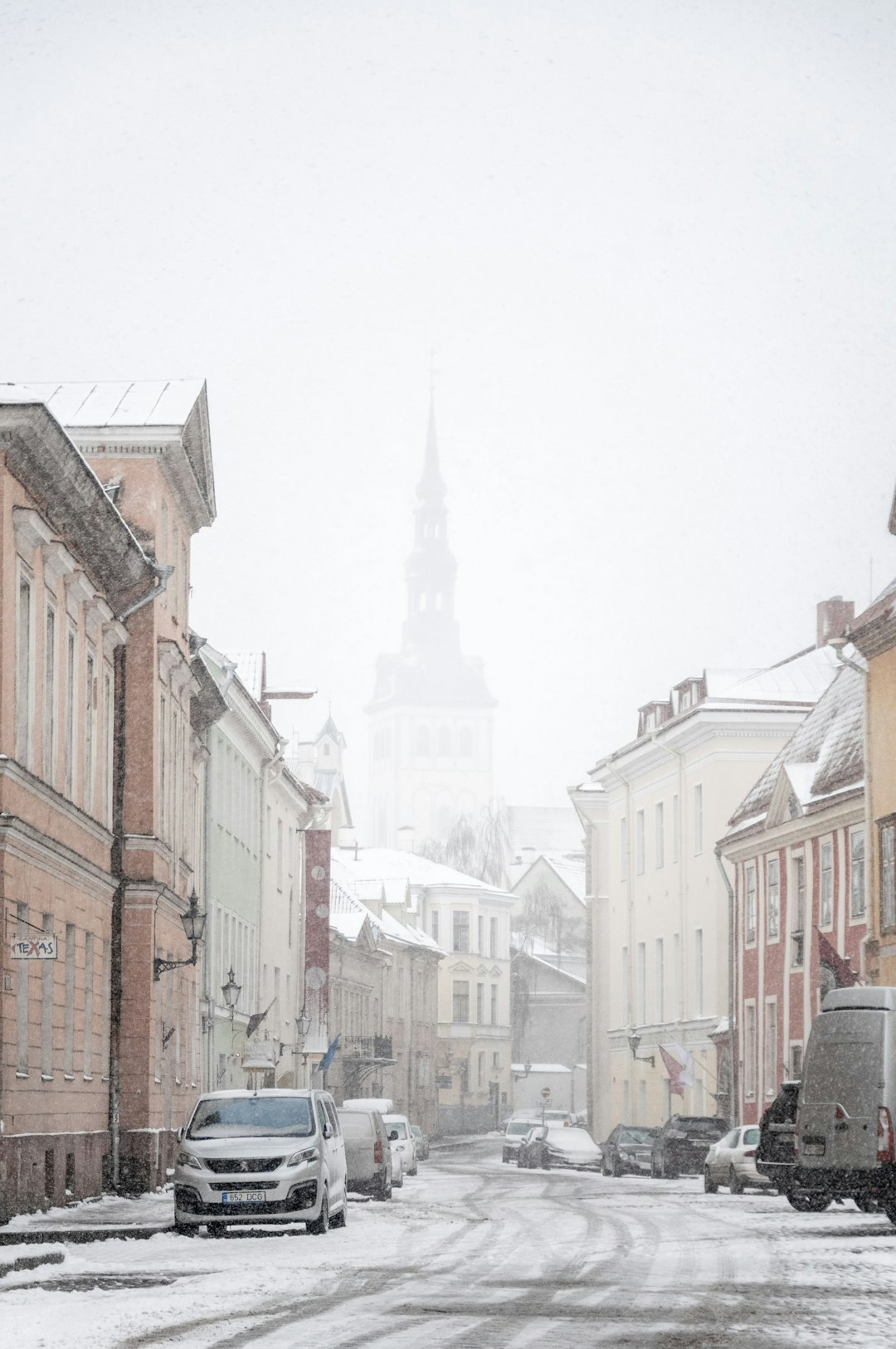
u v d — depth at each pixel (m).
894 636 64.62
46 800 40.00
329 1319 20.16
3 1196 35.84
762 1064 82.62
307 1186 34.81
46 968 40.78
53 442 37.44
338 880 136.38
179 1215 34.59
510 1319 20.12
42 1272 26.41
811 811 75.94
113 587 48.81
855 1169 37.16
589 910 117.12
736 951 86.94
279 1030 90.06
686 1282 24.72
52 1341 18.27
